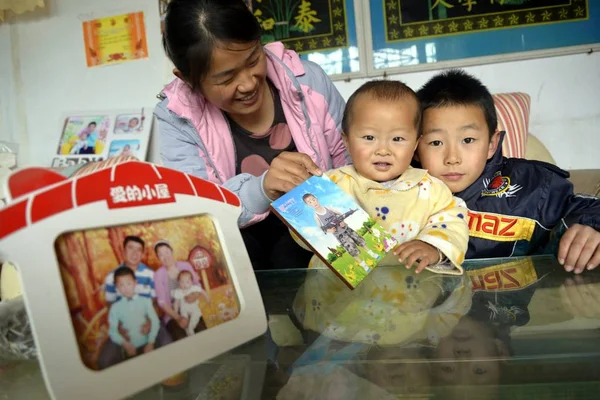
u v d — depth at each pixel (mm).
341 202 844
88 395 408
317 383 484
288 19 2375
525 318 606
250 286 570
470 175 1146
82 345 420
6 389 488
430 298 715
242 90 1024
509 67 2240
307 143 1312
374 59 2334
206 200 562
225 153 1293
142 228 498
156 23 2455
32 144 2654
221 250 565
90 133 2510
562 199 1110
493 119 1191
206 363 516
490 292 725
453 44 2266
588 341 528
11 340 520
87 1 2508
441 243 894
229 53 959
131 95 2541
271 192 1011
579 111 2225
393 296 737
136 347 451
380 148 1083
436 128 1138
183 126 1244
